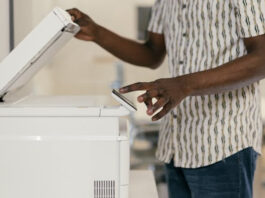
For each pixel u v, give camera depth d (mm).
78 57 3121
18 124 890
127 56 1400
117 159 889
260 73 984
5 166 889
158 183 2463
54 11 875
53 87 3070
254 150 1142
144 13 3135
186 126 1141
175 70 1188
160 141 1253
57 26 875
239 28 1048
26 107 900
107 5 3086
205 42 1106
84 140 884
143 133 2646
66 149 886
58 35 907
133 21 3137
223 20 1079
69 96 1172
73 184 893
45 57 1011
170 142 1183
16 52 891
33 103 994
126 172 894
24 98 1106
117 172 892
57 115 886
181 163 1154
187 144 1142
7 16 1414
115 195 896
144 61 1419
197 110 1117
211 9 1086
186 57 1146
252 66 969
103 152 888
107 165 890
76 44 3104
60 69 3096
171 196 1266
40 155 887
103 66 3182
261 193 2340
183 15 1150
